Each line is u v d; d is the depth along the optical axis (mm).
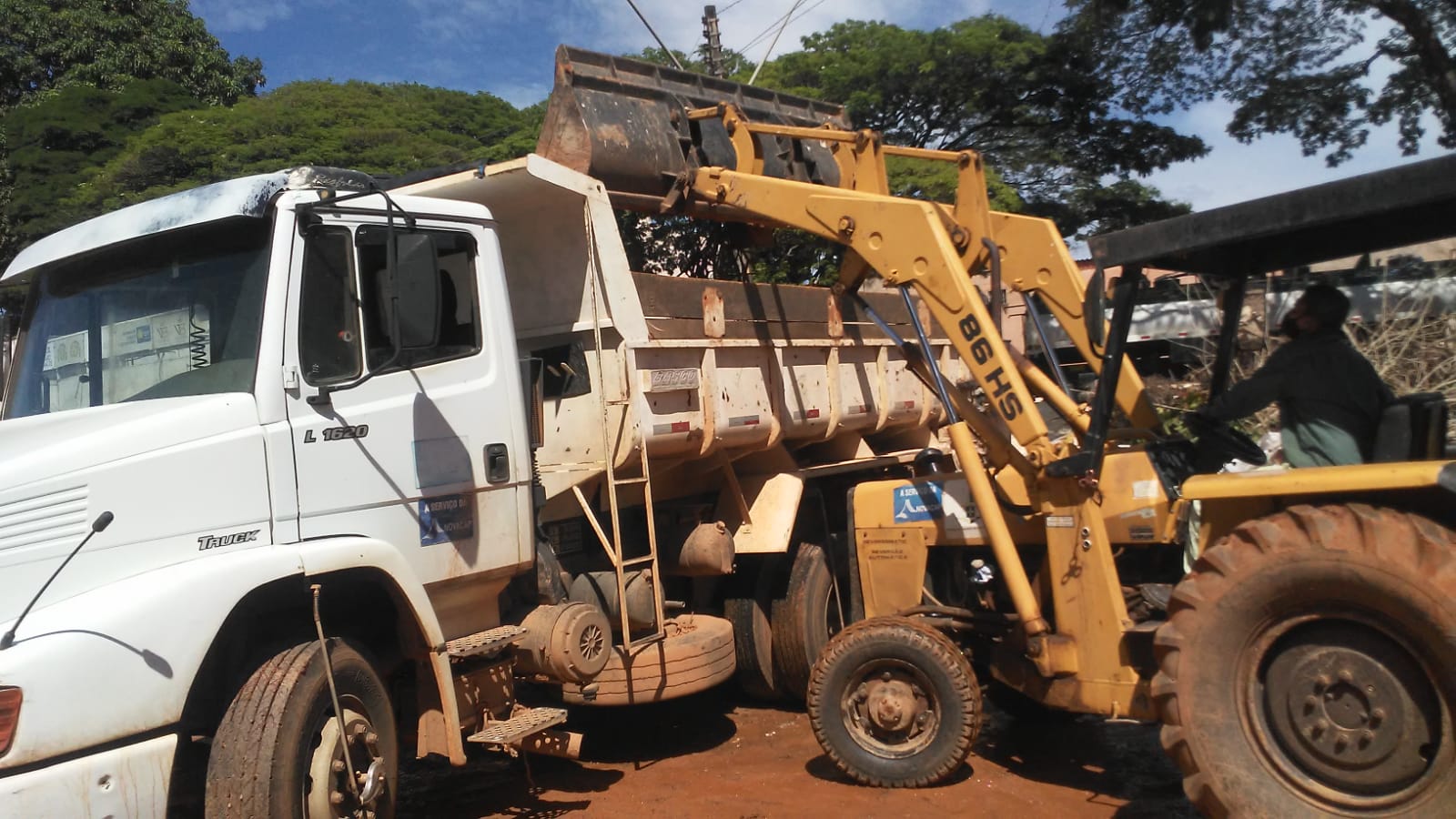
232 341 4770
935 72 19422
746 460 7727
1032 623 5621
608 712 7902
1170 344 8797
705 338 6863
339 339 4988
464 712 5379
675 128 7328
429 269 5109
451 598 5531
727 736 7230
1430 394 5012
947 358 9719
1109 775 6055
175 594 4113
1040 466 5621
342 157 19172
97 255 5219
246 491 4551
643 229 9039
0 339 5465
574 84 6922
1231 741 4438
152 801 3971
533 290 6570
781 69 20062
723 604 7637
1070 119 19531
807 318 7910
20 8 24031
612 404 6277
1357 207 4426
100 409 4555
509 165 5996
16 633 3879
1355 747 4195
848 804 5707
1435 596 3939
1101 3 17062
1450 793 3957
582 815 5730
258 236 4867
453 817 5801
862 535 6773
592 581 6449
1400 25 15242
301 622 4883
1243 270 5598
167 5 25844
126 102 20688
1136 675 5324
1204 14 15805
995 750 6609
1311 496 4617
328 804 4379
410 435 5242
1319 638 4332
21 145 19875
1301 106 16172
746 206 6914
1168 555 5539
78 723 3807
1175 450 5594
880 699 5953
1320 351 5066
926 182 15305
